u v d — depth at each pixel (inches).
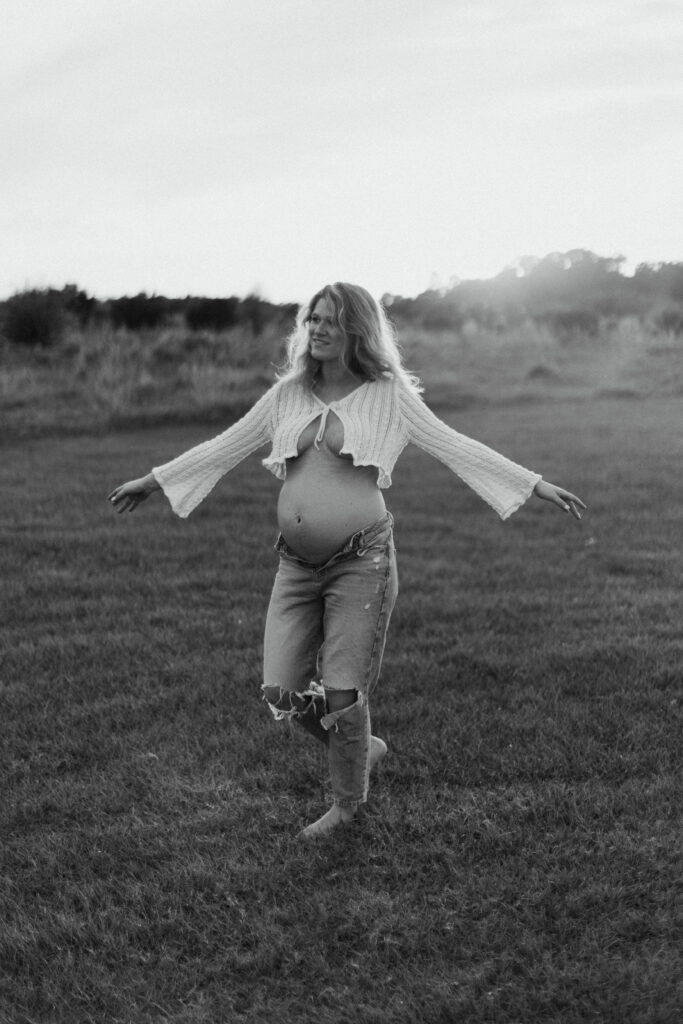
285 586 140.3
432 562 310.0
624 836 137.0
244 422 144.8
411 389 139.8
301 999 110.0
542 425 668.1
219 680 199.2
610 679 197.6
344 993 109.7
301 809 149.7
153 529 357.7
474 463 135.5
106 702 189.8
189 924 122.3
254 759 165.8
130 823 146.1
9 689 196.9
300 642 138.9
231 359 908.6
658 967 110.9
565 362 1067.3
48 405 725.3
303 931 120.3
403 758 163.9
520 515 391.2
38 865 135.9
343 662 134.6
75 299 999.6
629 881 127.5
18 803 152.7
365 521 134.3
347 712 135.3
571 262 1601.9
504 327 1298.0
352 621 134.6
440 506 415.5
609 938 116.7
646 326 1227.2
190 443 604.7
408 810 147.4
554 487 134.0
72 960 116.1
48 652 219.3
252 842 139.9
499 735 171.3
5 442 621.6
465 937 118.3
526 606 257.0
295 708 139.1
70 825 147.0
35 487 446.6
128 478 472.1
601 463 502.6
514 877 129.4
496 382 950.4
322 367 140.6
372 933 119.0
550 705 185.0
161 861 136.5
